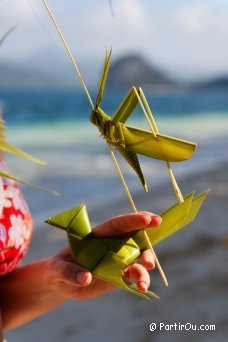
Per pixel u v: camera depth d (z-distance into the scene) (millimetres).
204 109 38219
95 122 727
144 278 771
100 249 756
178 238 4488
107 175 9172
